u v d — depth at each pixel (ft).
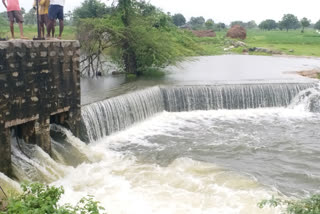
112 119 58.90
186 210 36.47
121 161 48.52
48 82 44.60
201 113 74.90
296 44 216.54
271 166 48.29
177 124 67.26
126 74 94.99
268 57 154.61
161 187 41.22
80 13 96.07
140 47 92.58
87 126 52.95
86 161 47.52
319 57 156.35
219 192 40.22
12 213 21.71
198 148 54.39
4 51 37.37
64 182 41.55
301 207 23.80
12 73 38.83
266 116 73.61
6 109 38.50
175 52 100.17
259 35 290.15
